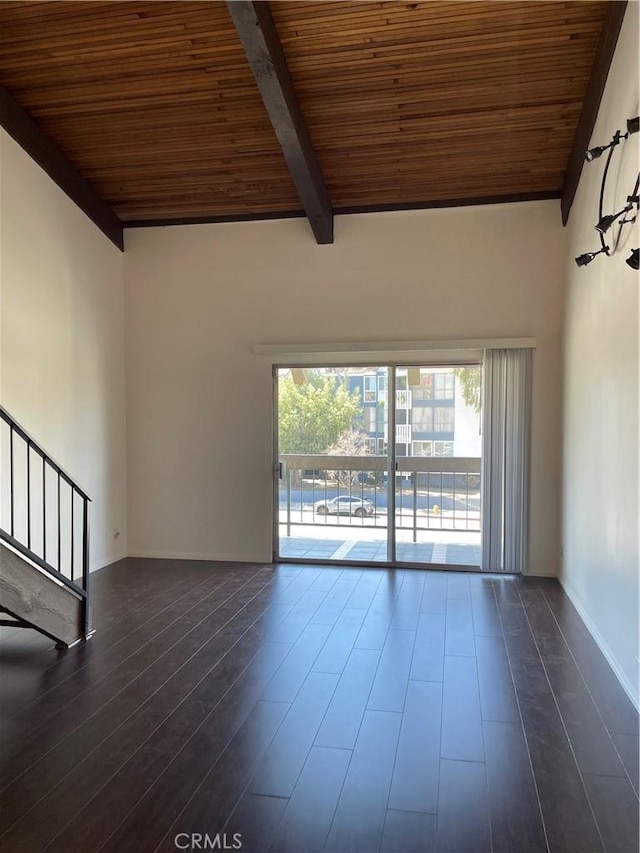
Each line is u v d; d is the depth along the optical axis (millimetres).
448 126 4398
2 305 4277
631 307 2971
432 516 5469
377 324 5363
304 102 4246
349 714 2803
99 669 3307
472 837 1983
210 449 5758
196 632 3861
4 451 4293
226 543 5766
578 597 4258
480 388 5312
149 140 4730
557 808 2131
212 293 5688
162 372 5820
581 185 4320
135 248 5828
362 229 5359
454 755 2465
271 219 5539
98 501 5461
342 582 4992
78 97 4348
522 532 5172
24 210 4496
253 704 2902
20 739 2590
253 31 3453
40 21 3764
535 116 4281
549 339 5070
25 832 2014
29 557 3285
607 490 3443
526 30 3627
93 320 5371
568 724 2711
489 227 5141
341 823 2051
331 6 3496
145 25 3740
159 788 2248
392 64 3904
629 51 3119
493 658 3439
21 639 3771
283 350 5496
